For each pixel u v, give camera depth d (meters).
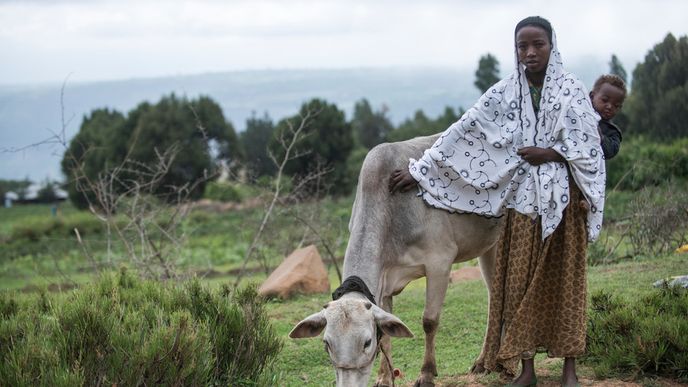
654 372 5.33
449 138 5.26
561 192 4.77
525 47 4.91
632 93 24.12
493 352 5.11
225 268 18.42
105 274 7.00
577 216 4.84
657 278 8.30
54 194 60.12
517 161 5.06
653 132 22.53
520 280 4.95
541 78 4.99
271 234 14.28
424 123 49.59
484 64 35.53
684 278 7.23
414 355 6.83
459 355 6.64
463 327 7.46
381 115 61.62
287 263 10.53
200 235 26.17
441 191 5.33
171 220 11.98
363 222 5.23
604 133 5.23
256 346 5.59
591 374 5.41
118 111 45.09
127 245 10.96
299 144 27.66
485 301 8.20
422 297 9.00
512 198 5.10
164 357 4.68
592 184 4.79
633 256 10.82
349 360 4.31
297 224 14.52
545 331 4.92
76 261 22.89
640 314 5.75
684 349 5.25
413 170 5.31
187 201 16.44
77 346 4.77
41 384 4.32
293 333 4.60
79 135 33.81
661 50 23.23
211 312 5.64
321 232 13.96
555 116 4.84
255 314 5.72
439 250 5.45
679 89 22.16
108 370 4.66
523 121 5.00
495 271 5.17
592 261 10.60
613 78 5.29
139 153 32.97
